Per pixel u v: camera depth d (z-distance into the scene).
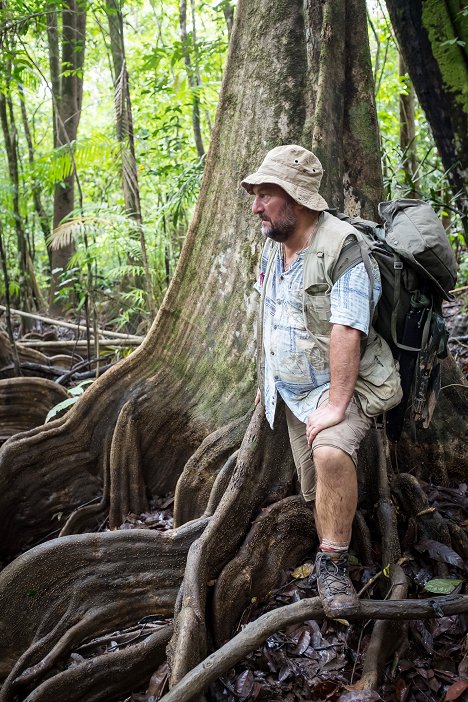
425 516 3.87
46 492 5.03
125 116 5.49
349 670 3.27
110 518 4.86
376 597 3.59
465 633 3.38
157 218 7.22
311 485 3.38
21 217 7.71
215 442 4.20
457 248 7.57
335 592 2.85
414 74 5.59
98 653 3.68
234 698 3.17
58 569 3.69
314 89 4.20
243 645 2.89
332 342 2.76
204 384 4.54
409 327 2.92
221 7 7.08
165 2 10.62
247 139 4.35
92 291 6.56
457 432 4.45
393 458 4.35
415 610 2.96
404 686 3.15
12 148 6.81
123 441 4.74
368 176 4.19
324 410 2.82
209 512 3.90
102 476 5.06
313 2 4.18
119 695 3.46
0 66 5.95
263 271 3.19
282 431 3.85
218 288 4.46
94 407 4.89
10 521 5.01
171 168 7.86
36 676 3.50
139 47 11.62
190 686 2.83
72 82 9.88
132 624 3.75
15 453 4.91
